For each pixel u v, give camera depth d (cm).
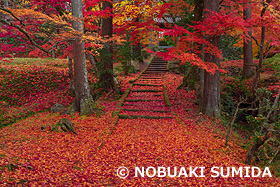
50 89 1416
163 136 824
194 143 747
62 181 496
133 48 2198
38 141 725
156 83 1642
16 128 889
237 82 1318
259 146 648
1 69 1438
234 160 653
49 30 839
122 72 1945
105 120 980
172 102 1243
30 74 1459
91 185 501
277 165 646
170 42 2145
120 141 781
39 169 527
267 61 1446
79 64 1026
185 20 1524
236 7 1210
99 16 1151
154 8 1284
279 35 936
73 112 1031
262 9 907
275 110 852
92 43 970
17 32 1013
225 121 988
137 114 1085
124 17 1451
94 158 649
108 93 1339
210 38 890
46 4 1280
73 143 738
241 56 2061
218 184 511
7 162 507
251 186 502
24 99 1303
